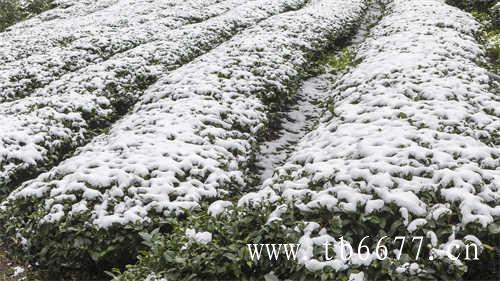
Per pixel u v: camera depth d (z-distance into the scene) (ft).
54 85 38.91
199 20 68.80
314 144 23.50
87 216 19.40
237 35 51.24
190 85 33.65
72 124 31.30
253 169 27.86
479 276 15.34
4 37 62.39
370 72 32.24
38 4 87.97
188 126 27.14
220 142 26.05
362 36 62.18
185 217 19.76
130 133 27.27
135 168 22.03
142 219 19.12
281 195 18.16
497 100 26.12
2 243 22.44
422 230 15.17
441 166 18.10
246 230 16.21
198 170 22.63
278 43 44.78
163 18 66.39
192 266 14.53
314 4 71.87
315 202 16.60
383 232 15.37
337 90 32.81
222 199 21.67
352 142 21.56
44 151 27.81
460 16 49.11
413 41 38.55
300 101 38.91
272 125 33.42
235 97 32.32
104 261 19.25
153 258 15.35
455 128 21.72
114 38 53.93
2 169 25.62
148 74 41.91
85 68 42.57
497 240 15.10
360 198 16.46
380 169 18.04
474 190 16.55
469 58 34.73
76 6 85.20
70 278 19.63
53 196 20.97
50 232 19.61
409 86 27.27
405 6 57.11
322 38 51.72
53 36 57.21
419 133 20.97
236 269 14.52
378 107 25.43
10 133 28.04
